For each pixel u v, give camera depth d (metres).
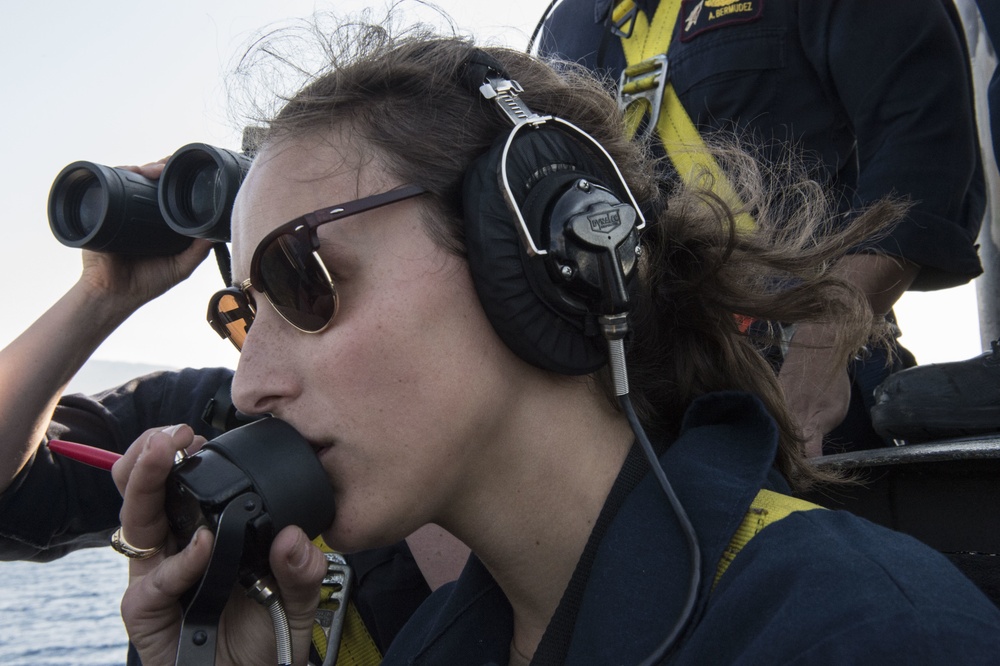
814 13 1.95
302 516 0.89
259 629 1.04
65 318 1.72
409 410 0.88
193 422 1.82
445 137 0.94
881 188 1.81
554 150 0.94
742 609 0.73
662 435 1.07
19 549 1.75
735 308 1.11
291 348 0.92
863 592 0.68
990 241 2.93
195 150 1.49
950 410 1.45
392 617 1.42
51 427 1.76
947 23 1.92
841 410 1.68
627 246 0.93
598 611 0.84
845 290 1.15
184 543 0.98
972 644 0.63
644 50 2.09
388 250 0.90
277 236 0.90
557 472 0.94
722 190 1.30
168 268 1.80
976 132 2.09
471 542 0.97
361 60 1.01
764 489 0.90
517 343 0.89
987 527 1.22
